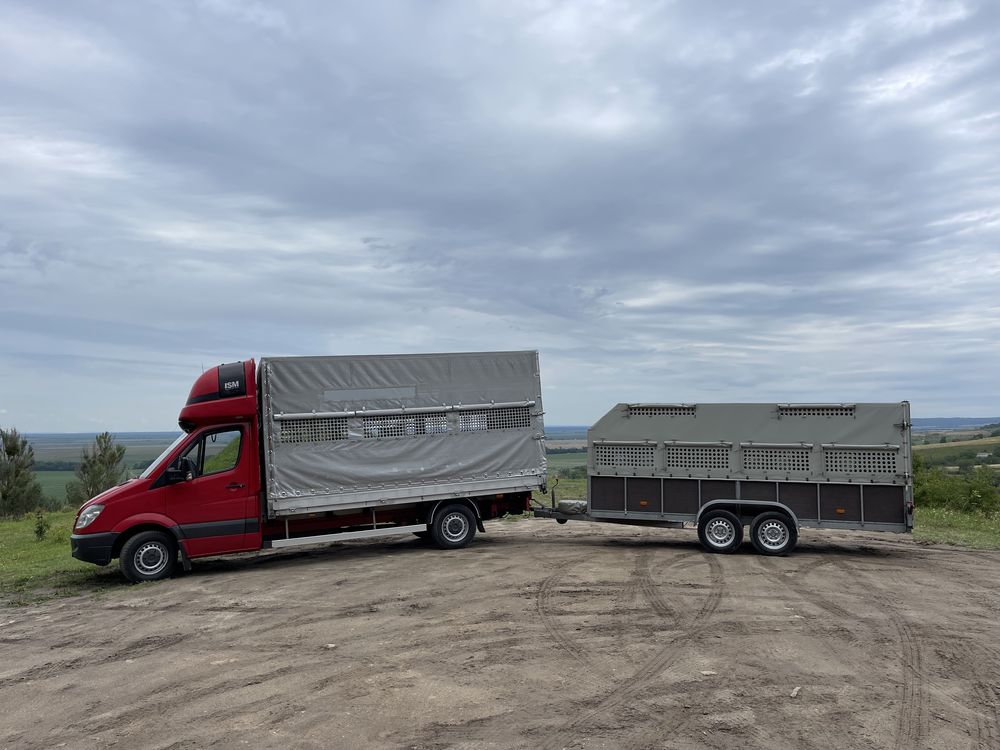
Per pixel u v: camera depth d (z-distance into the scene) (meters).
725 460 14.03
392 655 7.62
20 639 8.91
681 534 17.19
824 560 13.25
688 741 5.39
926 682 6.68
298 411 13.27
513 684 6.66
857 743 5.36
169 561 12.45
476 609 9.52
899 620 8.90
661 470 14.45
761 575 11.71
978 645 7.85
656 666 7.14
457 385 14.58
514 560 13.12
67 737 5.74
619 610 9.40
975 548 15.37
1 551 17.86
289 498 13.10
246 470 12.95
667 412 14.47
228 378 13.02
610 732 5.57
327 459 13.44
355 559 13.73
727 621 8.84
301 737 5.57
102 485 33.00
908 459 13.01
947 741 5.40
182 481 12.51
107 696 6.68
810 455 13.55
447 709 6.07
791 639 8.06
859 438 13.28
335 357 13.62
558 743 5.38
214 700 6.44
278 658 7.65
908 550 14.85
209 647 8.18
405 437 14.09
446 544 14.53
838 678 6.77
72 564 14.89
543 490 15.30
